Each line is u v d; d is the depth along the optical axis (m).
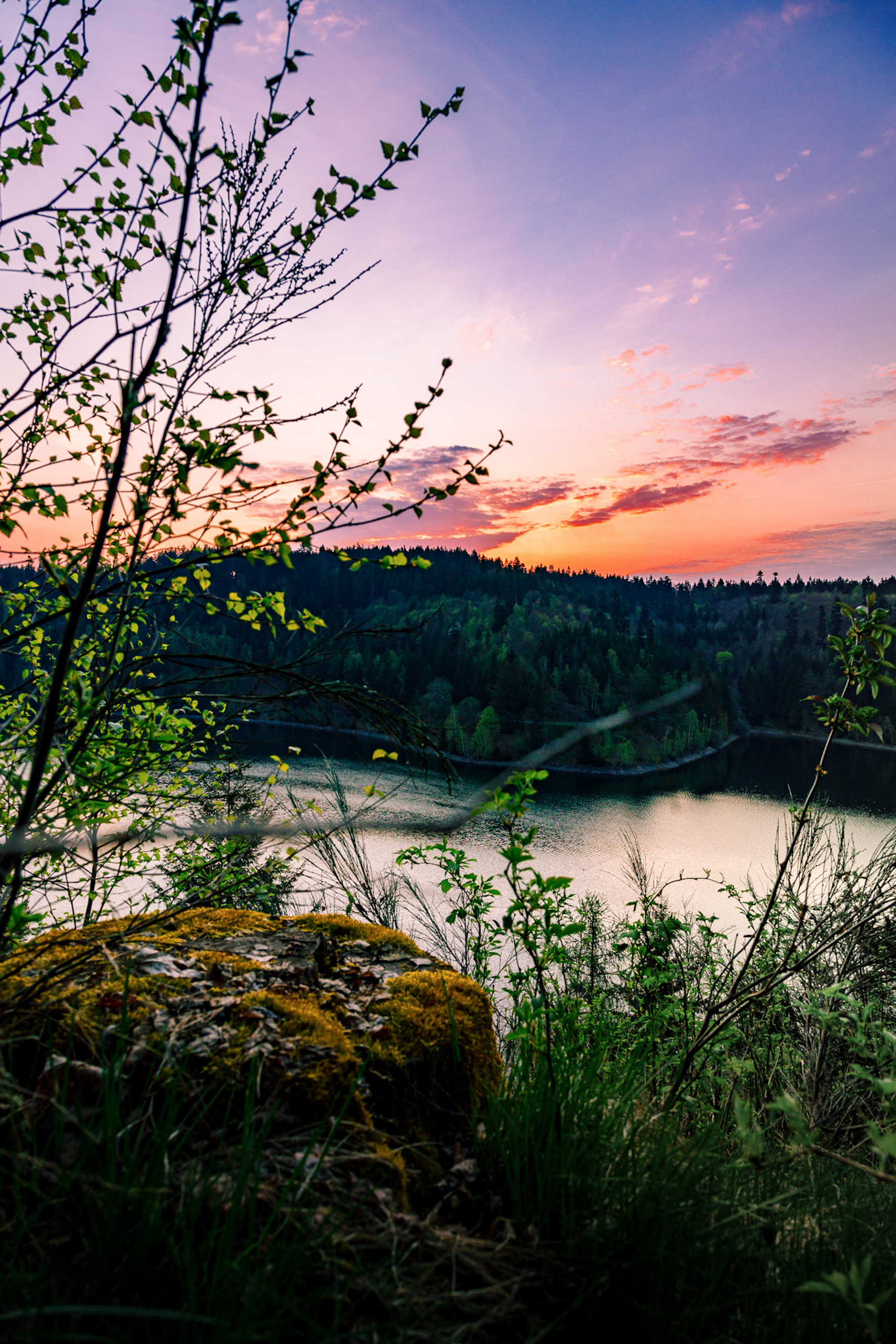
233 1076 1.69
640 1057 2.18
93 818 2.65
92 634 3.09
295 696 2.30
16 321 2.86
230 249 2.14
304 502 2.26
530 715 81.50
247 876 2.55
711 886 20.73
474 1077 2.05
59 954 2.16
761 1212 1.66
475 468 2.26
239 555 2.29
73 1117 1.34
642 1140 1.78
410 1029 2.06
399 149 2.10
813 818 3.76
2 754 2.26
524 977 2.36
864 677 2.90
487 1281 1.34
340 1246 1.31
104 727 2.87
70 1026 1.69
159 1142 1.31
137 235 2.34
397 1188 1.55
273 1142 1.55
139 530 1.98
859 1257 1.62
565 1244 1.47
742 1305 1.45
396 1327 1.17
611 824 52.47
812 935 3.40
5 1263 1.11
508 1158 1.69
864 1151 2.68
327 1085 1.72
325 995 2.20
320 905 4.07
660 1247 1.42
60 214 2.33
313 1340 1.15
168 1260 1.19
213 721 3.72
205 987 2.12
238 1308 1.13
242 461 1.89
